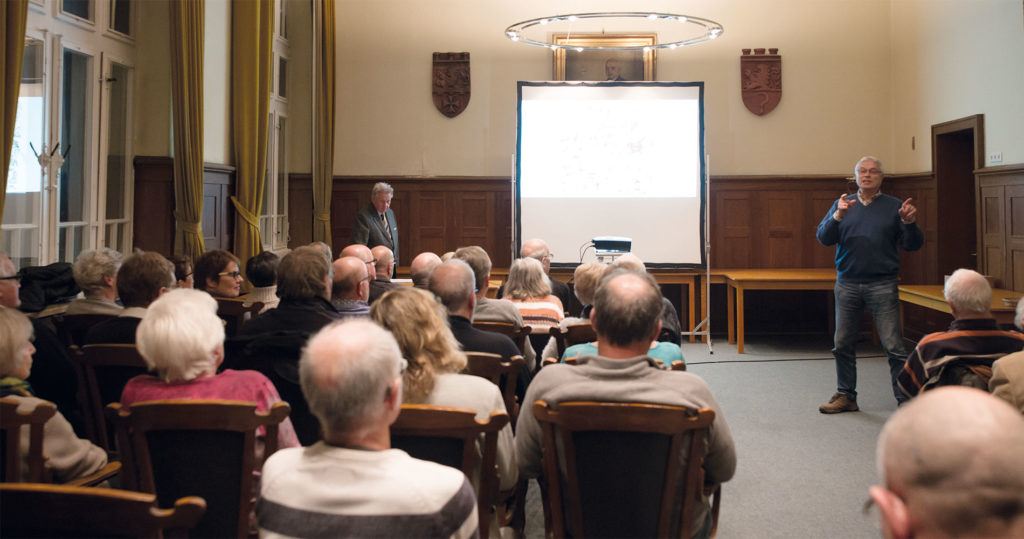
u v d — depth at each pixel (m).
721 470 2.03
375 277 4.61
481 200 8.31
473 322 3.14
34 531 1.21
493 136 8.30
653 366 1.98
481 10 8.27
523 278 3.97
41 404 1.84
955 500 0.71
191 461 1.78
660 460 1.83
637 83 7.77
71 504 1.20
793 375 6.10
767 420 4.80
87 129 5.07
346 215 8.33
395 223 7.54
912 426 0.76
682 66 8.25
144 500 1.19
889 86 8.20
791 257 8.22
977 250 6.75
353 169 8.34
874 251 4.77
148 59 5.67
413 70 8.30
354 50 8.28
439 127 8.31
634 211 7.78
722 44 8.22
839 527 3.17
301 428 2.42
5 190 3.73
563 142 7.80
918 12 7.66
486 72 8.29
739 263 8.23
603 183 7.78
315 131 8.02
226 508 1.80
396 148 8.32
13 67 3.73
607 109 7.79
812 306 8.30
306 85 8.34
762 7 8.19
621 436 1.84
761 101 8.18
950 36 7.11
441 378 2.06
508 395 2.53
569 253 7.82
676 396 1.84
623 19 8.23
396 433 1.84
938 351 3.16
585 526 1.88
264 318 2.72
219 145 6.31
